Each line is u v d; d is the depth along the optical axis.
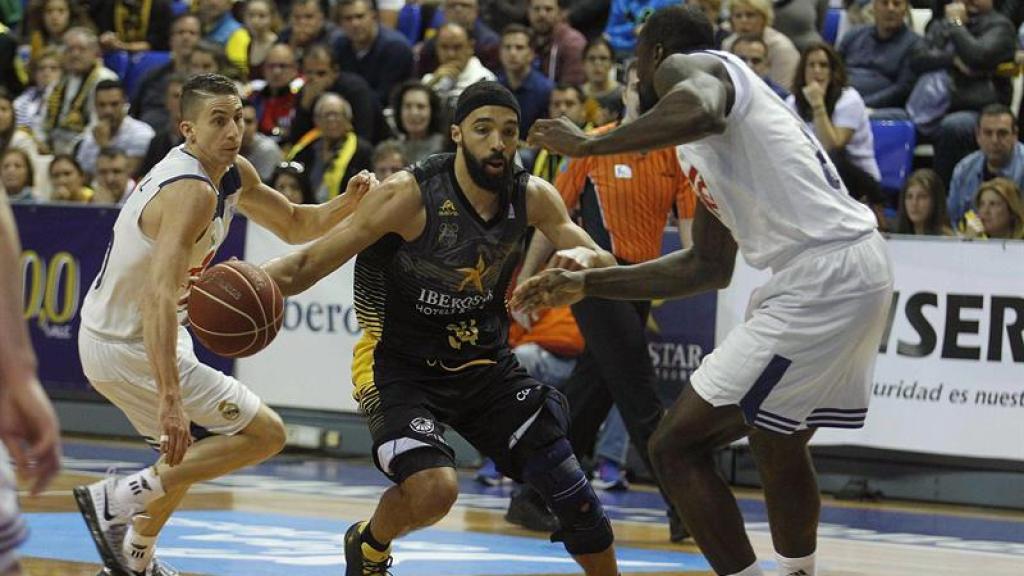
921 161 15.41
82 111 18.50
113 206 15.32
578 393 10.84
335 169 15.20
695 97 6.09
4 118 17.77
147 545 7.57
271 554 8.95
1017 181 13.91
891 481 12.79
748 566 6.70
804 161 6.51
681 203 10.56
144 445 15.32
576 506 6.79
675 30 6.75
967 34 15.07
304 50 18.30
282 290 6.59
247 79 18.72
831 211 6.50
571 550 6.88
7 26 22.33
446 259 6.76
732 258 7.04
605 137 6.09
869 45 15.95
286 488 12.57
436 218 6.70
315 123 15.78
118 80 18.67
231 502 11.58
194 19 18.45
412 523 6.59
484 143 6.62
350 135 15.34
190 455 7.44
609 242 10.64
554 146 6.14
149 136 17.61
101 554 7.48
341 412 14.59
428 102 15.13
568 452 6.85
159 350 6.75
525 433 6.83
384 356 6.90
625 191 10.54
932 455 12.53
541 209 6.98
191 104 7.20
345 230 6.64
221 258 14.73
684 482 6.70
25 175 16.75
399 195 6.64
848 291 6.43
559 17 17.73
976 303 12.23
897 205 15.01
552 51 17.28
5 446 3.55
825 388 6.56
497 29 18.89
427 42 18.11
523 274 10.81
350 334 14.53
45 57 19.20
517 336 12.92
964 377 12.30
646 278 6.96
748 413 6.54
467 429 7.01
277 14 20.36
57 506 10.73
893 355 12.59
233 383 7.55
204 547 9.19
